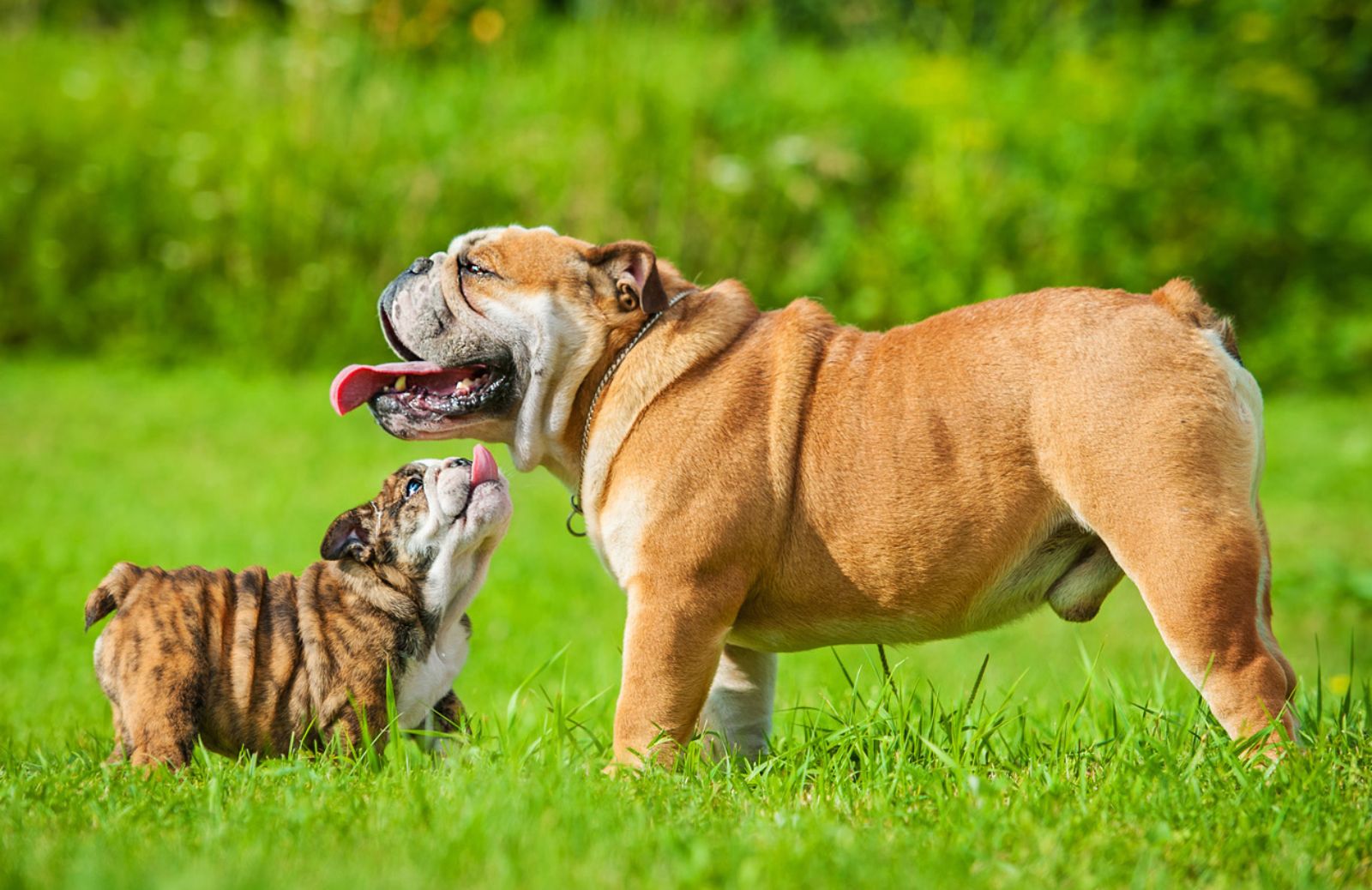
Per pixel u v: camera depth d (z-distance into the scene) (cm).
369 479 2036
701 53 2912
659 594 838
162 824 707
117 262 2692
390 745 825
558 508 2036
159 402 2392
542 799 696
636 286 877
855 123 2745
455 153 2645
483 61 2945
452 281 897
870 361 862
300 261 2630
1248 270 2762
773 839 670
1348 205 2791
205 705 902
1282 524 1953
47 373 2538
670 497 840
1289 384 2709
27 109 2786
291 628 918
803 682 1288
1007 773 828
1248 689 766
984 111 2772
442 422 906
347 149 2681
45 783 791
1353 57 3019
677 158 2631
